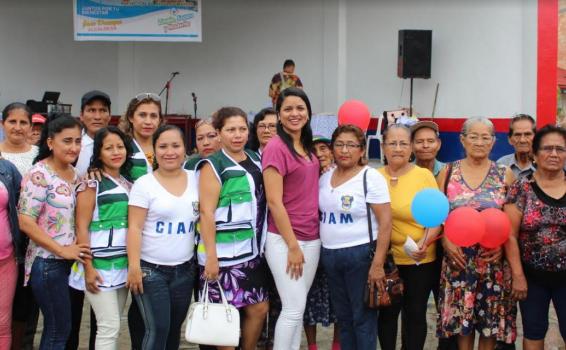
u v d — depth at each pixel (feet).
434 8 37.47
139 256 12.00
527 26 33.06
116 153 12.41
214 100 46.14
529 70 33.06
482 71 35.24
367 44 40.27
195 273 13.10
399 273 13.51
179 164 12.32
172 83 46.70
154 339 12.15
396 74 39.22
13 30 45.78
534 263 12.63
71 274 12.69
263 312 13.03
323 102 42.55
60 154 12.28
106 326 12.19
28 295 13.66
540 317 12.85
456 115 36.65
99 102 14.56
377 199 12.53
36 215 12.09
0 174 12.44
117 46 46.91
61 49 46.88
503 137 34.32
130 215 12.11
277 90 40.40
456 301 12.96
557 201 12.39
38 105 40.83
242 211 12.61
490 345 13.07
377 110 40.14
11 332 13.33
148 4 38.40
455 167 13.60
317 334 17.39
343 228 12.71
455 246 12.75
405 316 13.62
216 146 14.66
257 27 44.60
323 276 14.43
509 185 13.26
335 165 13.91
